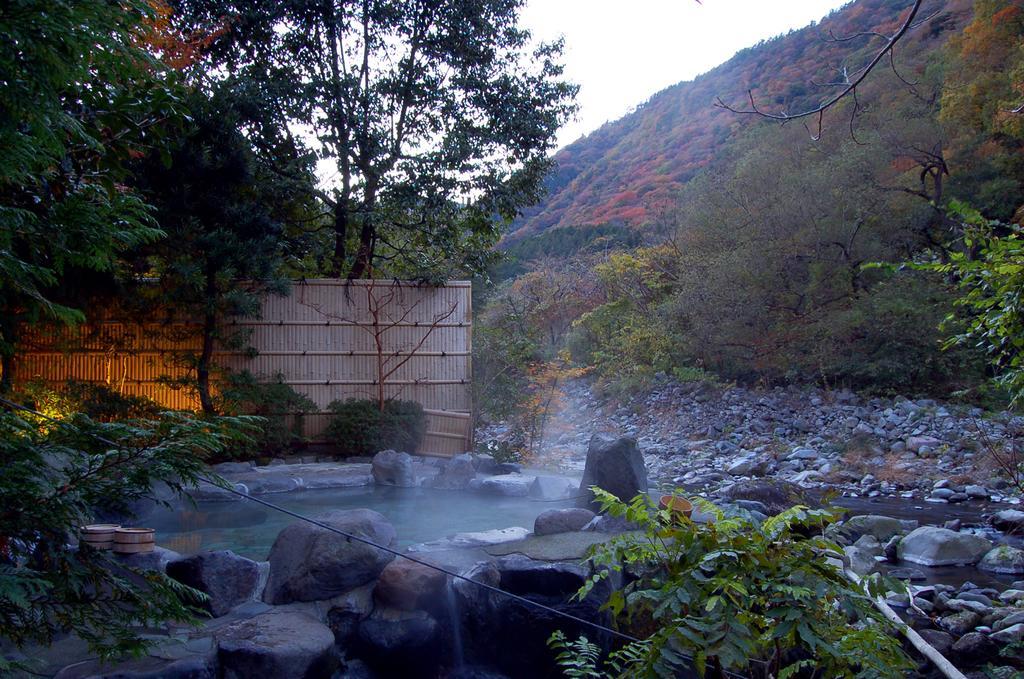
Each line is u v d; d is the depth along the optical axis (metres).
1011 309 3.58
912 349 14.86
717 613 2.09
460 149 14.12
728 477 11.17
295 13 13.50
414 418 12.32
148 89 2.37
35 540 2.03
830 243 16.94
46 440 2.10
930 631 4.53
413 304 13.16
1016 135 16.75
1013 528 7.54
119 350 11.64
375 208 14.27
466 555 4.56
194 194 10.76
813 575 2.15
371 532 4.52
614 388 18.42
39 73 1.82
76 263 2.34
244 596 4.00
